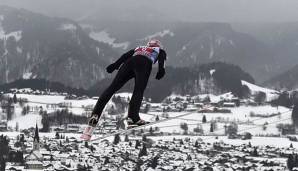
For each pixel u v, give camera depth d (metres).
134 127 12.09
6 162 113.94
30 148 133.25
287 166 128.88
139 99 11.94
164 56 12.48
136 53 12.41
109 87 12.02
